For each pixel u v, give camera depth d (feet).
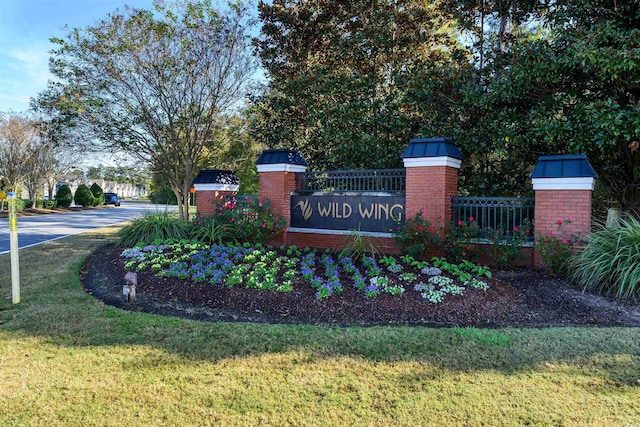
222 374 11.14
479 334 14.08
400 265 22.85
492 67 30.01
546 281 20.81
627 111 22.03
